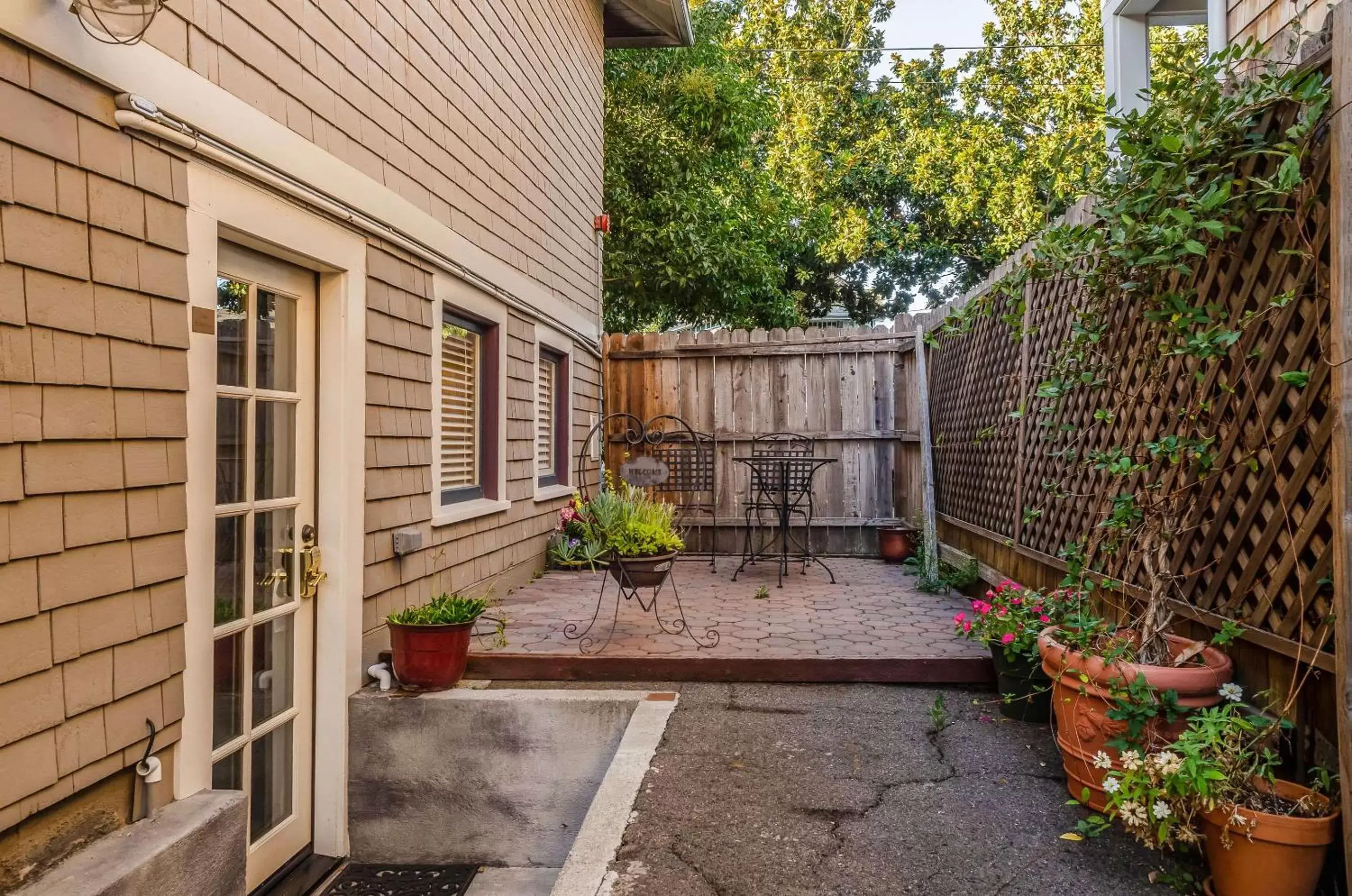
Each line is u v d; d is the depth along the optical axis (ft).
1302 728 6.97
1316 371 6.64
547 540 19.62
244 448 9.17
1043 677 10.00
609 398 24.06
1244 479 7.70
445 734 10.95
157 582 7.25
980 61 58.03
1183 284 8.60
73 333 6.42
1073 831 7.38
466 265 14.53
